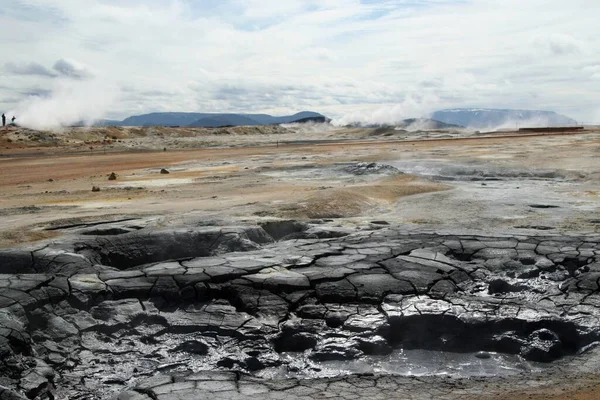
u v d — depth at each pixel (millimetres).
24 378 6309
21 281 8156
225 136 94000
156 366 6906
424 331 7738
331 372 6816
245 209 14305
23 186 23656
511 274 9367
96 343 7387
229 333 7578
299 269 9250
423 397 5836
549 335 7395
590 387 6016
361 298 8281
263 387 6102
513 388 6047
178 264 9383
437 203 15789
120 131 88438
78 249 10258
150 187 21047
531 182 21016
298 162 30312
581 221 12961
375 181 20594
